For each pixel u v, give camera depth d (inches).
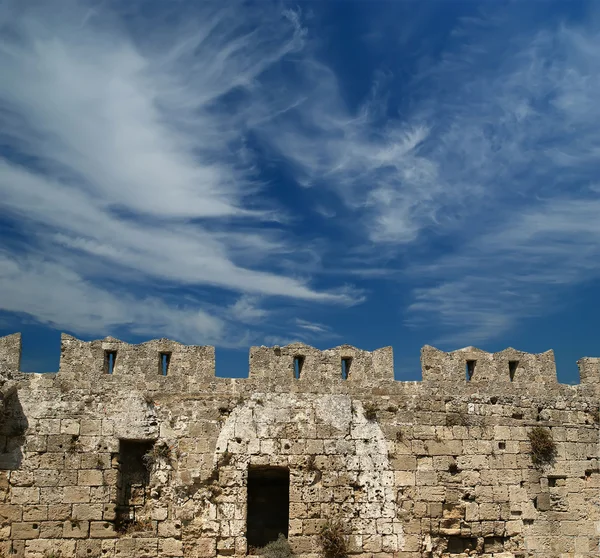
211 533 1386.6
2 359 1425.9
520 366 1609.3
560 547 1504.7
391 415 1503.4
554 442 1565.0
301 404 1480.1
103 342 1469.0
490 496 1497.3
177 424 1435.8
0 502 1347.2
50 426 1396.4
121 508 1398.9
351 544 1417.3
